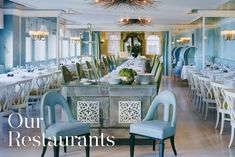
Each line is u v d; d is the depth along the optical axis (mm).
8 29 9000
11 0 7855
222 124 5215
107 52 20250
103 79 5188
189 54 12773
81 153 4246
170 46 15820
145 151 4324
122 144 4590
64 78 5727
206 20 10984
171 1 7688
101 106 4523
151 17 11875
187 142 4762
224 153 4254
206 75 7559
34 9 9383
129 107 4492
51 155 4137
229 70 8250
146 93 4469
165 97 4145
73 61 13016
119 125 4535
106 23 14844
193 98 8648
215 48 12016
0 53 9070
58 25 9531
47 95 3930
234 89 4832
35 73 7699
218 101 5371
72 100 4516
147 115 4203
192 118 6457
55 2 8031
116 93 4469
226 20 10625
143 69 9594
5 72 8930
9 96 5410
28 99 6578
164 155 4168
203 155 4176
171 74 15828
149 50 20172
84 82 4727
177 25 15492
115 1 7668
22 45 9672
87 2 7895
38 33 9984
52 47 11430
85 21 13891
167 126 3898
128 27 16359
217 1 7730
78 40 14797
